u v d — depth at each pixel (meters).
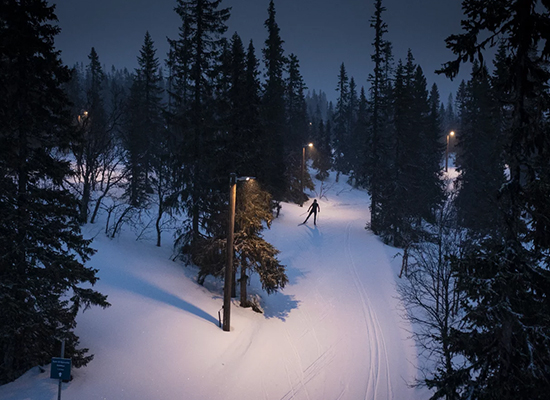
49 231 10.85
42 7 10.25
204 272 20.88
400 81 35.78
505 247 7.76
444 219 20.53
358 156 61.28
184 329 15.92
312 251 32.38
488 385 8.00
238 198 19.55
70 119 11.23
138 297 17.62
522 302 7.63
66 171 11.16
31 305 10.33
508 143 8.03
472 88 36.47
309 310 21.89
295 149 49.22
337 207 49.88
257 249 19.38
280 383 14.21
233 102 20.42
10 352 10.75
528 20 7.05
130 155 32.72
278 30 39.94
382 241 35.50
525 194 7.35
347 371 15.87
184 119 22.00
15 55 10.15
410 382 15.59
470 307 8.19
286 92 49.97
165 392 12.12
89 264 19.42
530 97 7.35
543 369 7.40
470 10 7.40
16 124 10.09
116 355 13.20
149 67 36.66
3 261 9.94
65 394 10.73
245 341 16.56
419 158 39.19
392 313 22.09
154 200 36.34
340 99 67.50
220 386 13.18
